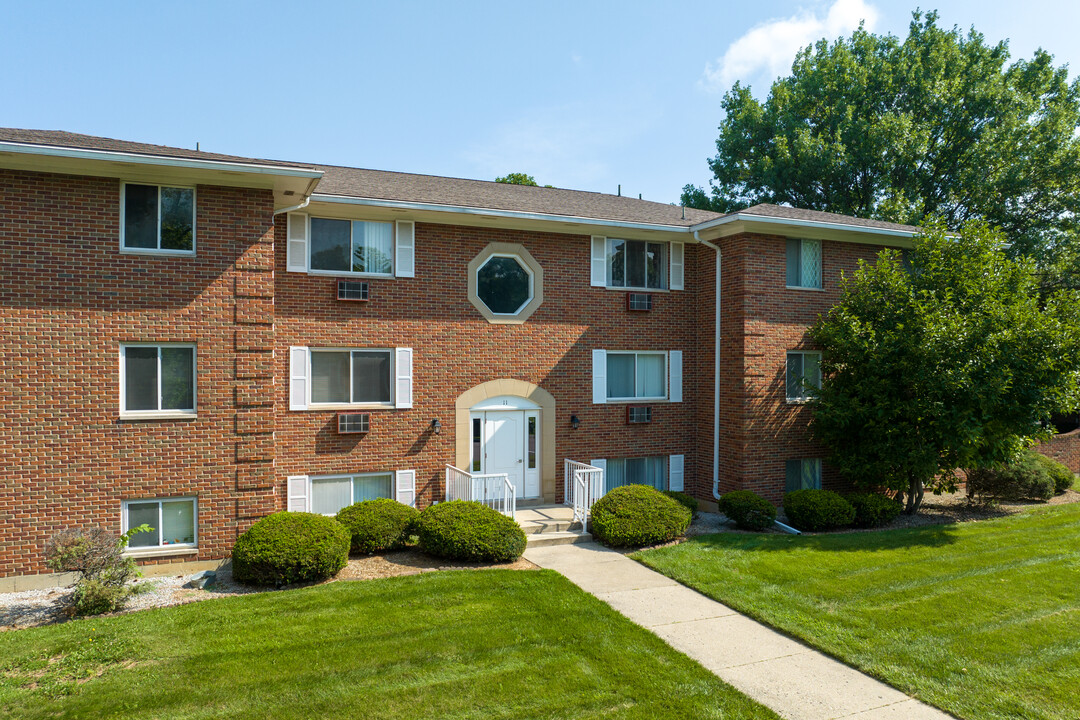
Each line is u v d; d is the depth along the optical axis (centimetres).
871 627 920
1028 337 1443
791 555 1278
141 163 1086
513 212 1530
